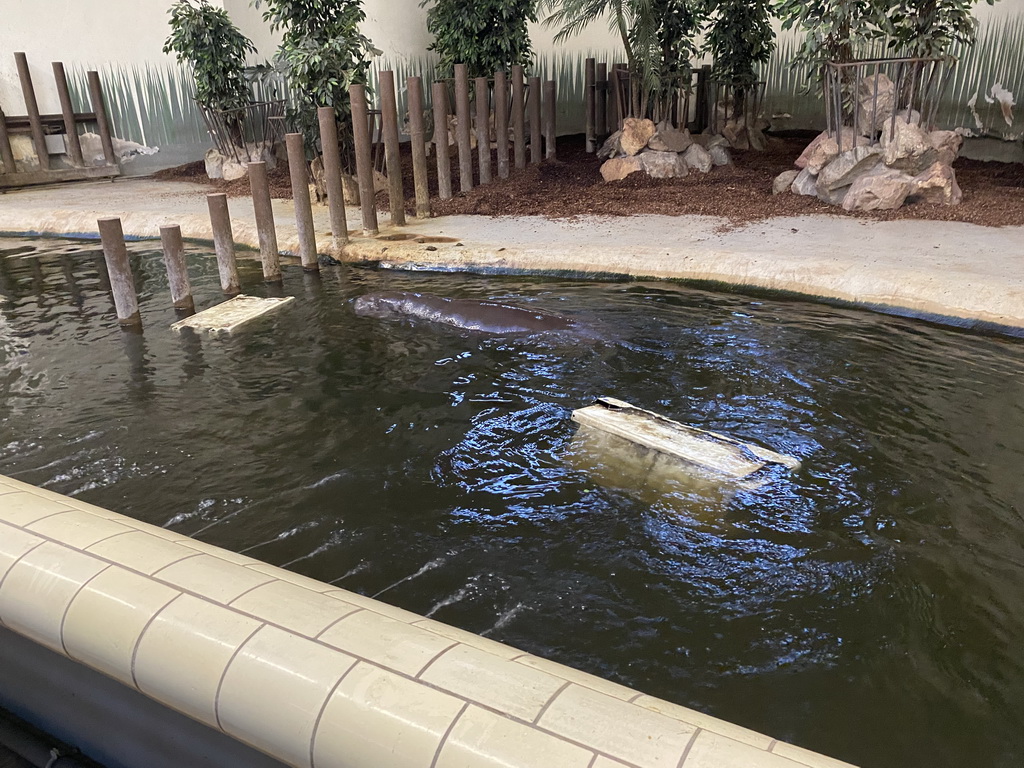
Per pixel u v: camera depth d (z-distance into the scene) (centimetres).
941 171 857
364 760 147
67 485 393
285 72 1178
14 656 215
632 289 711
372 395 495
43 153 1373
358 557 328
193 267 866
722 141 1224
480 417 457
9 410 487
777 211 900
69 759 212
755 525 340
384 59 1436
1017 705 244
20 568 196
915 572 307
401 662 157
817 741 232
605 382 501
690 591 301
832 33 898
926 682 254
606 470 390
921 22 865
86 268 873
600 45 1444
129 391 514
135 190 1281
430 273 802
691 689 253
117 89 1420
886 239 753
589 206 989
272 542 340
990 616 283
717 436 411
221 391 509
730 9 1170
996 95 1128
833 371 507
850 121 976
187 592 182
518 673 153
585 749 135
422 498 373
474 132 1399
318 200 1102
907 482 371
